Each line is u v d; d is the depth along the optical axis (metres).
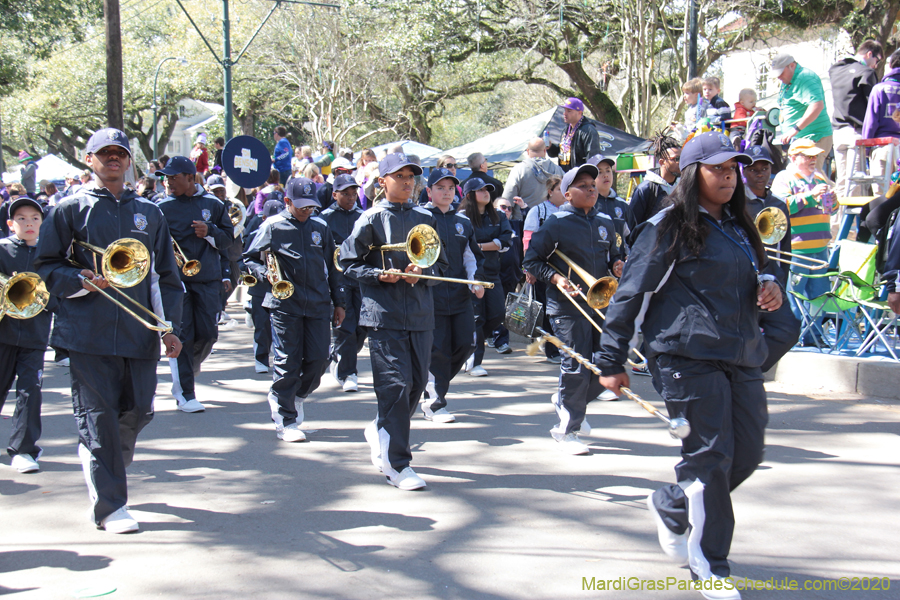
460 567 3.68
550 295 5.50
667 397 3.31
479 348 8.41
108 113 14.35
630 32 19.88
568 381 5.45
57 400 7.38
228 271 7.89
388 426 4.84
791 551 3.83
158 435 6.12
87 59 39.22
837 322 7.71
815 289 7.84
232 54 32.59
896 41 19.55
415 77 29.88
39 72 38.94
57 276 4.04
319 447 5.77
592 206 5.54
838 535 4.02
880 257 6.82
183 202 7.14
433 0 24.47
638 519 4.26
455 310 6.32
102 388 4.11
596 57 27.67
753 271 3.26
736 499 4.52
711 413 3.22
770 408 6.61
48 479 5.06
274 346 6.00
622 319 3.33
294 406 6.10
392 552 3.86
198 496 4.70
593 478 4.96
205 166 16.81
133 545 3.96
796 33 21.09
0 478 5.08
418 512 4.41
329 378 8.48
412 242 4.88
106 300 4.12
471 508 4.46
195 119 59.59
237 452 5.65
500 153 14.68
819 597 3.38
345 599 3.38
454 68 27.86
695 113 10.87
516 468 5.20
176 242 6.97
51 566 3.71
